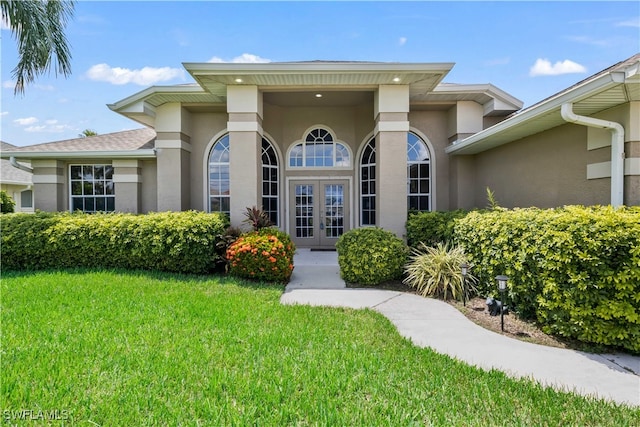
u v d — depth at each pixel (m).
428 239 8.15
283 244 7.56
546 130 7.52
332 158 12.04
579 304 4.06
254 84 8.56
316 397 2.95
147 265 7.97
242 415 2.69
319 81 8.41
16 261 8.08
